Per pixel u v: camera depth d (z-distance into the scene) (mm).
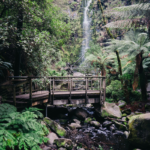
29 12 4641
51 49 5949
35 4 5312
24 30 4609
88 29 21750
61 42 6762
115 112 5918
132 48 6078
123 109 6379
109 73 10211
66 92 5797
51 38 6109
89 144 3797
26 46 4191
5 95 4238
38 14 5145
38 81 4922
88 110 6984
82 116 5828
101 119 5812
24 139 2197
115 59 9312
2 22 3943
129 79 8305
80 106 7598
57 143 3125
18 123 2389
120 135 4527
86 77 5559
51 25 6105
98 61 9266
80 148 3373
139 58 6508
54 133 3703
